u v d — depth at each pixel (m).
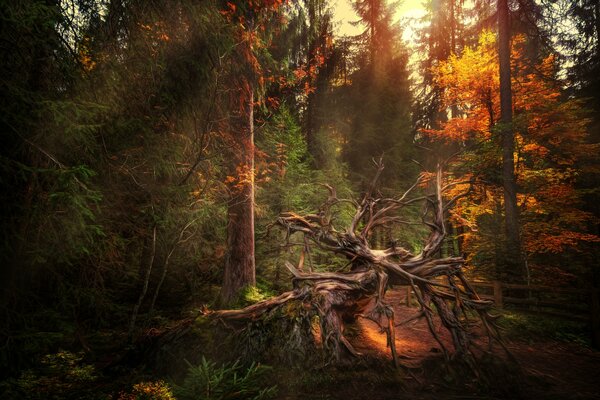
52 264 5.30
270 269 11.52
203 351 6.38
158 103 6.84
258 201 12.55
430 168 21.36
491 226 14.16
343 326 7.54
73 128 4.34
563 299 11.26
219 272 11.98
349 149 20.28
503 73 13.56
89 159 5.46
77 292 5.79
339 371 6.06
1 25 4.04
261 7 9.06
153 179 7.11
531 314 9.92
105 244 6.26
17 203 4.18
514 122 12.97
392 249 8.41
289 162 14.57
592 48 19.66
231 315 6.85
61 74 4.92
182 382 5.88
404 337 8.31
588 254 13.49
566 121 13.55
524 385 5.98
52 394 4.51
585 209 16.95
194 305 10.52
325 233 8.48
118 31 5.86
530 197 13.52
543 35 14.88
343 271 8.39
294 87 16.41
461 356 6.60
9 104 4.06
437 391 5.88
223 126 8.78
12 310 4.32
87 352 7.05
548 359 7.22
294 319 6.53
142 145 6.59
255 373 5.53
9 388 3.97
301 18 14.14
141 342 6.93
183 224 8.73
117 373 6.17
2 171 4.11
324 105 19.39
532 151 13.95
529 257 13.45
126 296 10.39
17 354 4.21
